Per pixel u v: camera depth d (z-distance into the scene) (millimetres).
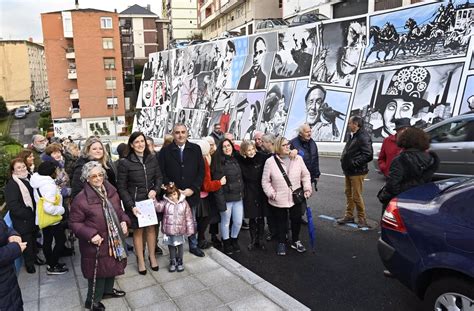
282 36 21828
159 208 4727
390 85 16453
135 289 4305
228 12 50531
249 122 22984
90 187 3830
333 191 8945
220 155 5312
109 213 3842
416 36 16047
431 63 15336
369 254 5176
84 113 52562
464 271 2762
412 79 15758
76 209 3744
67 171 6742
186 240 5922
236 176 5367
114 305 3943
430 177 4289
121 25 75188
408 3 21203
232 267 4742
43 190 4594
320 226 6453
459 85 14328
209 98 28047
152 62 39219
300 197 5207
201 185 5188
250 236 6223
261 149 6422
